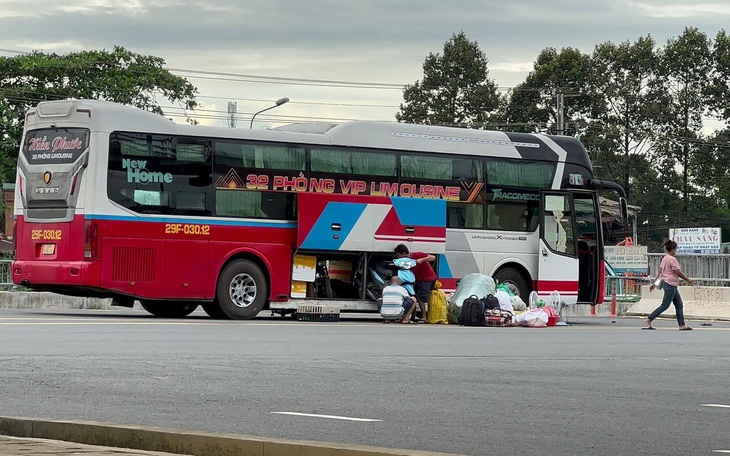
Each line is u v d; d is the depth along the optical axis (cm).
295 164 2536
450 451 768
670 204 8906
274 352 1570
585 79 8900
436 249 2666
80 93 6888
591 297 2908
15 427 799
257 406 989
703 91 8975
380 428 870
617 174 8856
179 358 1437
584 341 2011
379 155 2627
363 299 2597
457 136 2733
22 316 2394
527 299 2800
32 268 2372
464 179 2722
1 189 6844
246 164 2483
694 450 789
